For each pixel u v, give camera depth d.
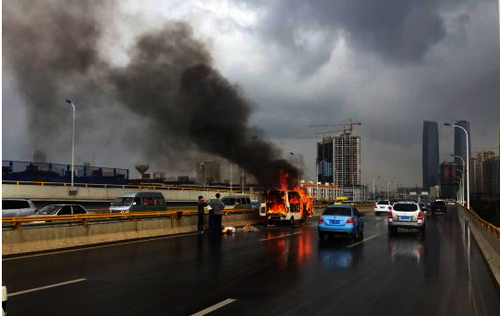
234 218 26.11
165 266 10.94
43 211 21.42
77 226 15.10
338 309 6.91
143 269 10.45
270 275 9.84
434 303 7.39
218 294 7.86
